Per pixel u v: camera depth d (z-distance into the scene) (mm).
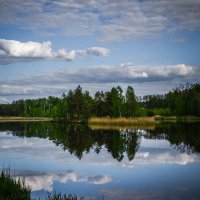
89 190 19000
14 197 15469
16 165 27703
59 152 35656
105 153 34406
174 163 27891
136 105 100938
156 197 17328
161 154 33156
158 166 26562
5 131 68188
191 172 23906
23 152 35938
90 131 63969
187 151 35094
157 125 83375
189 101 124438
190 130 62250
